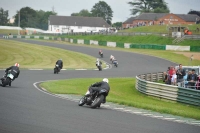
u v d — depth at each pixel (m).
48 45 117.75
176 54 89.69
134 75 55.00
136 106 23.45
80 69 62.66
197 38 107.12
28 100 22.95
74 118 16.83
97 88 21.12
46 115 17.23
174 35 115.00
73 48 108.88
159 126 16.27
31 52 90.69
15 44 110.94
